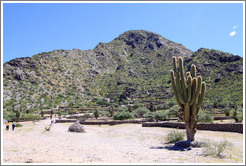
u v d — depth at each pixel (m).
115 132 21.70
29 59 153.00
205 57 144.12
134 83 158.50
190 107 12.24
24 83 121.88
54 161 6.76
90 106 99.94
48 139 15.39
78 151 9.53
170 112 36.22
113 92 144.50
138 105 75.75
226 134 15.33
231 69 114.38
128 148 11.35
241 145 11.05
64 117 56.53
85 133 21.30
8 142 10.62
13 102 91.25
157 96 113.50
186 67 141.38
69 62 185.75
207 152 8.98
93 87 157.12
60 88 134.00
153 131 20.11
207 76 121.06
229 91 87.44
